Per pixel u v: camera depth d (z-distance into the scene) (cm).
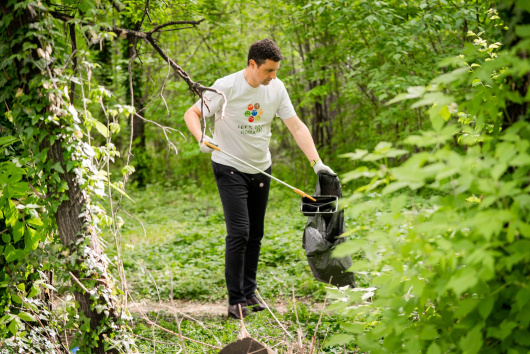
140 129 1622
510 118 235
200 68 1306
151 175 1709
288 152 1542
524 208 189
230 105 471
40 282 361
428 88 216
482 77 214
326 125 1478
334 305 258
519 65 193
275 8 1229
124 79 1220
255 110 473
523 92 226
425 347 229
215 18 1197
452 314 222
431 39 966
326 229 439
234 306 483
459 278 181
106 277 347
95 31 319
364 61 920
